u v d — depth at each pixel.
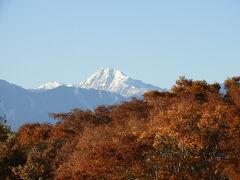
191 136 66.31
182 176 63.03
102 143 67.81
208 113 69.81
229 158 67.25
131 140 67.12
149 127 74.94
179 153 65.81
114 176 62.72
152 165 63.72
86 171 65.31
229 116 71.75
